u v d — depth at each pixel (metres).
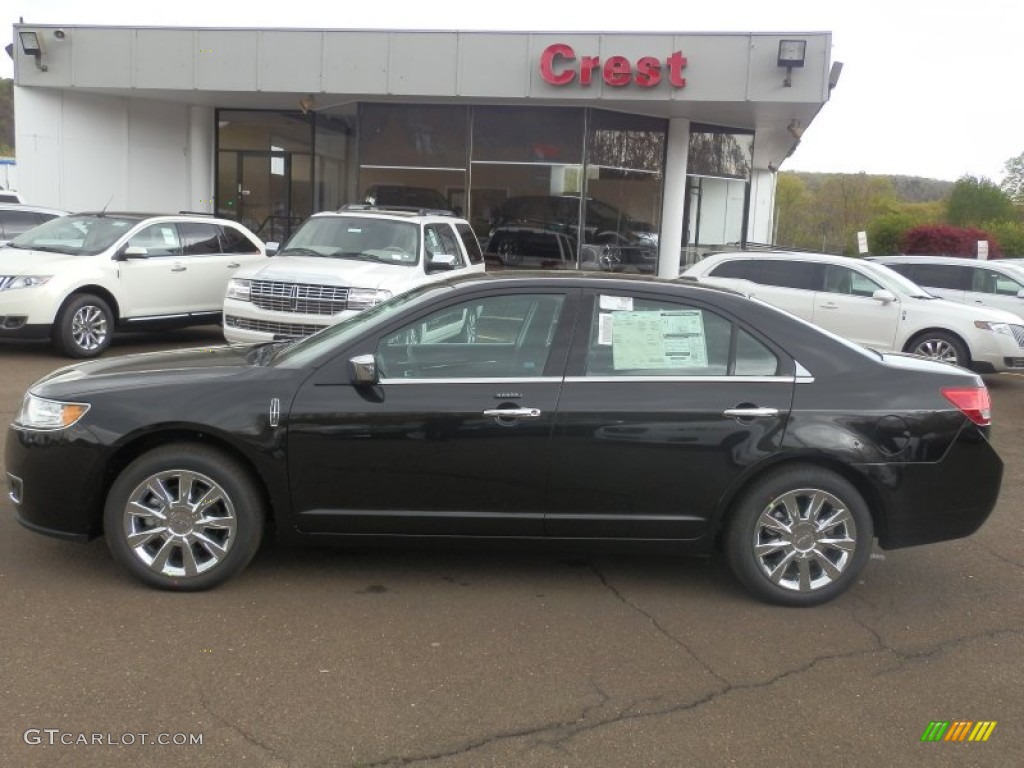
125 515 4.74
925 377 4.97
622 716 3.78
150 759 3.36
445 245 12.32
